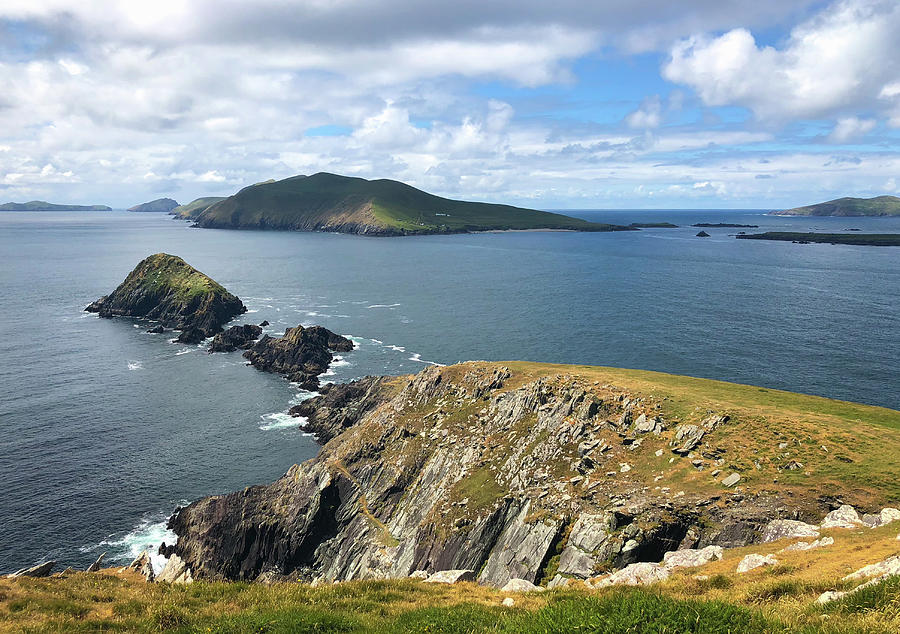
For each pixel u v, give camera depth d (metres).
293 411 98.94
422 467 67.06
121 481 74.50
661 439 50.06
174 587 24.34
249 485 74.81
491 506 51.94
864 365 107.31
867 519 30.95
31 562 58.59
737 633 12.90
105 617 20.23
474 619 17.48
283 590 23.56
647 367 109.88
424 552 53.62
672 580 23.11
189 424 92.75
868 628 12.74
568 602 15.77
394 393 92.56
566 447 53.72
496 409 68.00
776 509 36.88
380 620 18.70
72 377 113.50
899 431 46.25
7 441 83.75
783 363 109.62
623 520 40.16
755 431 47.03
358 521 64.62
